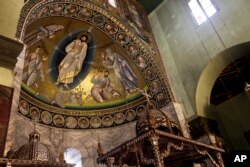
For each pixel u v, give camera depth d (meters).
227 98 15.41
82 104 12.27
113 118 12.55
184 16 13.54
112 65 12.85
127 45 12.66
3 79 5.95
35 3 8.73
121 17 12.58
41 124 10.67
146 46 12.95
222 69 12.08
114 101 12.77
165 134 7.42
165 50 13.62
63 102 11.79
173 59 13.07
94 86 12.64
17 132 9.32
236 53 11.37
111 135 12.22
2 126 5.53
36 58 10.77
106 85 12.81
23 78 10.10
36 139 7.35
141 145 7.86
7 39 6.05
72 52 11.96
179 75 12.48
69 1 10.31
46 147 7.11
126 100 12.72
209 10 12.42
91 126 12.13
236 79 14.09
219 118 15.25
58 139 11.05
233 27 11.22
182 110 11.66
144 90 12.53
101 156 8.60
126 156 8.62
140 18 14.40
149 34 14.05
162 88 12.18
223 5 11.90
